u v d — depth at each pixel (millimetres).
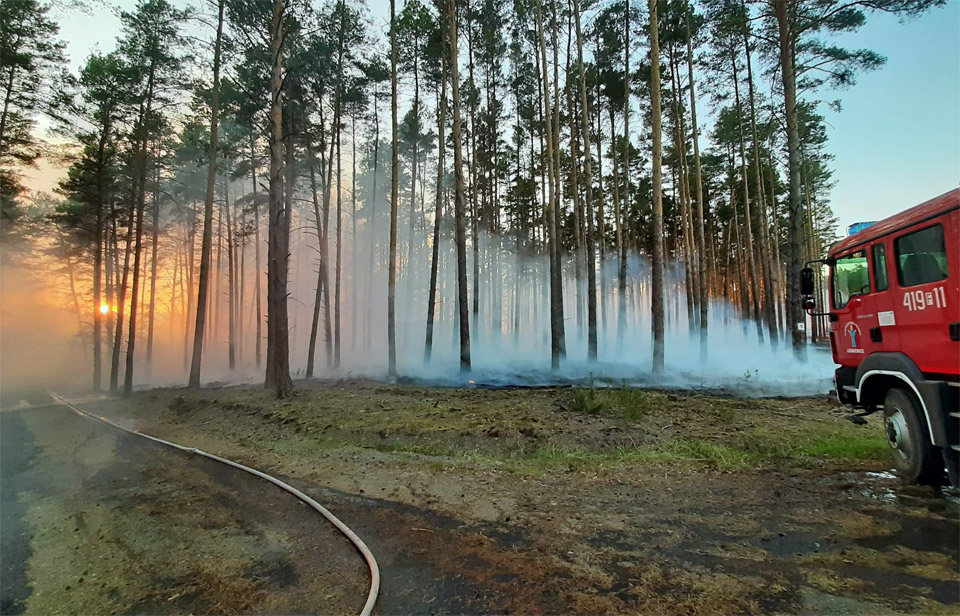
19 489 6105
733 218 33969
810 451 6484
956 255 4340
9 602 3359
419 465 6547
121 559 3980
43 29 16594
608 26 19297
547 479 5754
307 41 17656
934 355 4645
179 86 19672
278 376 12477
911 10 12453
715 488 5246
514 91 24172
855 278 5973
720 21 16266
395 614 3035
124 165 21250
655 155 13469
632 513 4613
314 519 4773
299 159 21000
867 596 3053
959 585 3146
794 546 3797
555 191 17734
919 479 5074
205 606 3225
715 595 3115
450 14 16391
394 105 16156
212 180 17547
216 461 7312
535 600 3129
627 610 2980
